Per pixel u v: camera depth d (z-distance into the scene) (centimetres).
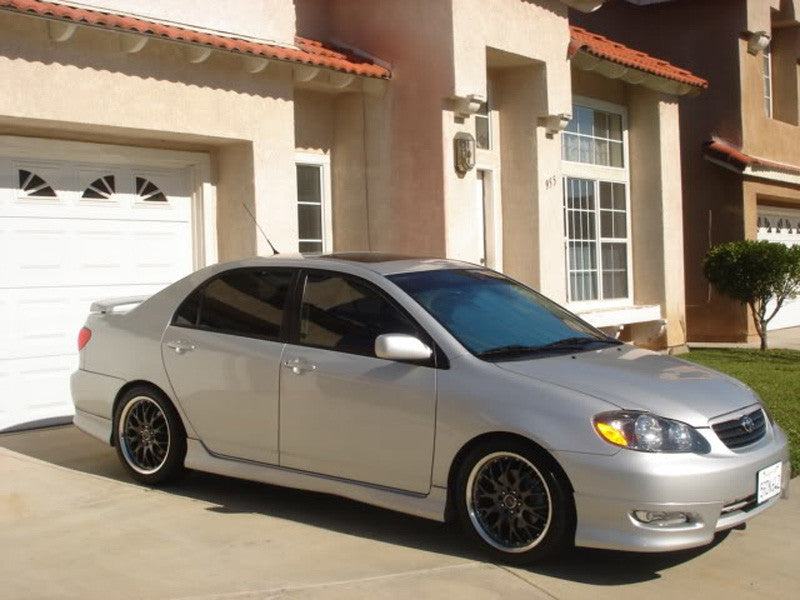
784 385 1156
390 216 1141
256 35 1002
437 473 558
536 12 1217
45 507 637
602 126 1514
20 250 867
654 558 562
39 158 880
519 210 1266
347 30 1164
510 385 543
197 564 533
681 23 1792
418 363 573
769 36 1808
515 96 1265
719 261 1576
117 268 941
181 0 930
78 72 838
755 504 543
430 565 538
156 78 898
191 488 688
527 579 519
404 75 1123
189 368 661
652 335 1552
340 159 1175
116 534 583
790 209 2045
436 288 626
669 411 525
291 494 679
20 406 869
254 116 984
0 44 788
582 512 512
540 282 1254
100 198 927
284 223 1013
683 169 1803
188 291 689
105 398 708
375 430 579
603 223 1510
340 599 484
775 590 519
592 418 515
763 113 1834
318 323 622
